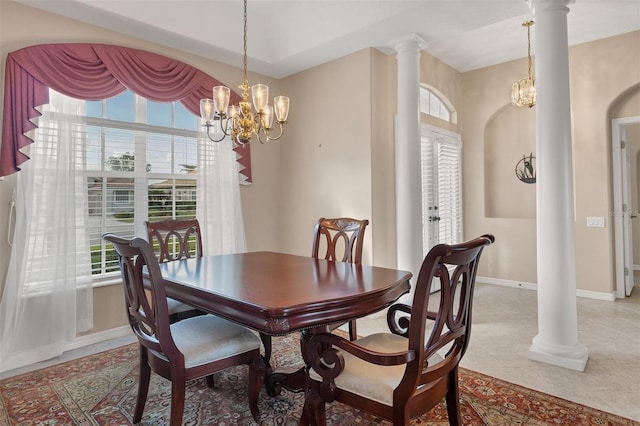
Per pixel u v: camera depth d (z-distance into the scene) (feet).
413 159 11.51
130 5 9.76
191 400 7.21
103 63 10.13
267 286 5.96
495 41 13.82
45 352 9.12
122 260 5.87
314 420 5.17
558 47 8.63
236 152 13.24
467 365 8.67
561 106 8.63
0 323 8.72
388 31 11.01
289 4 11.69
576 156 14.37
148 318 5.60
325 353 4.94
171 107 12.05
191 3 10.77
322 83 13.52
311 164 13.96
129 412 6.80
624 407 6.84
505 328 11.10
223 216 12.82
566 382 7.80
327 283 6.15
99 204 10.48
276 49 13.02
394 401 4.49
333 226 9.39
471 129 17.15
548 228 8.79
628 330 10.80
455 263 4.49
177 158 12.11
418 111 11.64
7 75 8.68
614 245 14.14
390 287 5.98
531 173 16.24
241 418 6.59
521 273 16.02
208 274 6.97
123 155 10.95
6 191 8.92
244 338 6.33
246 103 8.13
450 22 10.48
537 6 8.87
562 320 8.67
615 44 13.44
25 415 6.73
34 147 9.09
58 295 9.30
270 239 14.83
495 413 6.66
